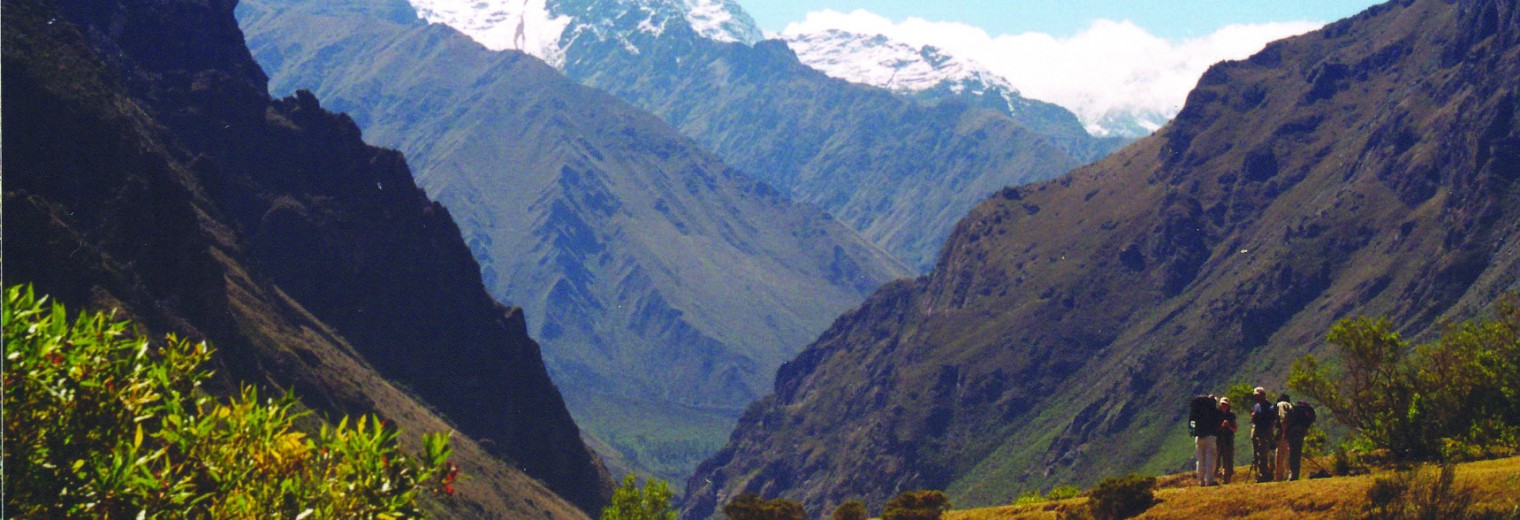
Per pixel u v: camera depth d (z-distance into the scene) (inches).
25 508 786.2
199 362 887.7
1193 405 1418.6
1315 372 1726.1
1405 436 1621.6
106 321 864.3
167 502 808.9
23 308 796.6
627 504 2085.4
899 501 1552.7
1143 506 1328.7
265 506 846.5
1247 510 1229.7
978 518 1502.2
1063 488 1845.5
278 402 880.9
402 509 869.8
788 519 1544.0
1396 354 1662.2
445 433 881.5
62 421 805.2
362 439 860.6
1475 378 1638.8
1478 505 1114.1
